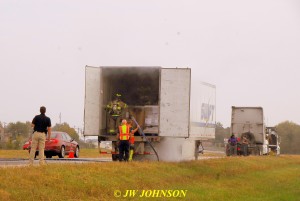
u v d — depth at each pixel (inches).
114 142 1069.8
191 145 1201.4
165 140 1083.9
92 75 1050.1
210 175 998.4
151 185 765.3
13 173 627.5
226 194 812.6
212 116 1386.6
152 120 1083.3
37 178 625.3
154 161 994.7
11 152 1835.6
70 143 1465.3
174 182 835.4
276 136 2452.0
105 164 823.7
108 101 1088.2
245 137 1978.3
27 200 546.0
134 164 874.8
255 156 1755.7
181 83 1035.9
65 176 665.0
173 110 1037.2
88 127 1045.8
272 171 1338.6
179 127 1035.3
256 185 999.0
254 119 1989.4
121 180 733.3
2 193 536.7
